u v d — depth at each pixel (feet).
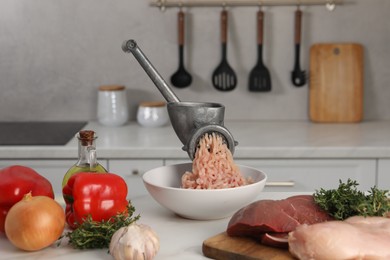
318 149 8.99
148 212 5.63
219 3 10.91
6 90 11.10
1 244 4.77
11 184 4.90
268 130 10.32
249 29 11.02
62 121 11.18
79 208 4.87
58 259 4.48
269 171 9.11
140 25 11.00
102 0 10.93
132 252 4.33
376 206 4.94
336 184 9.14
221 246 4.59
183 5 10.91
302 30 11.07
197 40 11.03
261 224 4.59
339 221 4.62
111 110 10.53
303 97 11.21
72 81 11.10
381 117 11.33
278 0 10.91
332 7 10.96
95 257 4.52
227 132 5.44
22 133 10.00
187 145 5.40
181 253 4.64
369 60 11.16
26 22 10.94
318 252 4.24
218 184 5.24
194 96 11.17
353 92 11.02
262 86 11.07
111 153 8.97
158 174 5.78
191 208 5.20
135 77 11.11
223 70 11.06
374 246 4.25
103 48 11.04
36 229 4.49
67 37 11.00
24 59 11.03
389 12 11.03
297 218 4.88
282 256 4.43
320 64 11.01
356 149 8.99
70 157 9.01
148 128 10.48
